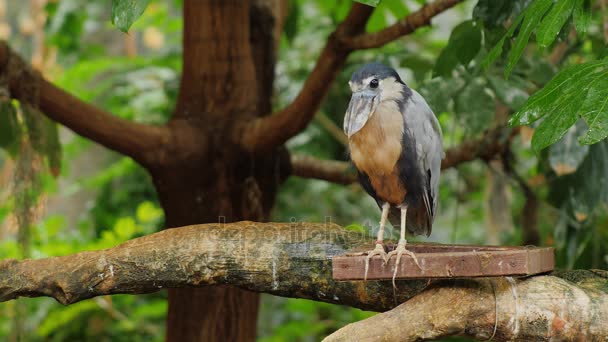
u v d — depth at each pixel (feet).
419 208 22.41
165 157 28.43
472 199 46.85
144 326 42.98
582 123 26.50
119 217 45.70
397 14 36.65
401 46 40.24
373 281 20.90
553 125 16.61
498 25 24.72
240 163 28.84
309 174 33.40
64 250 36.52
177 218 29.22
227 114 29.22
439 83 27.58
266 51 31.50
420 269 18.60
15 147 30.86
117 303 43.45
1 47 27.48
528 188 35.17
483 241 46.47
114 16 18.98
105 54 50.85
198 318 29.32
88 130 27.73
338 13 39.22
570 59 36.35
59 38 45.16
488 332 18.97
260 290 21.65
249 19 30.68
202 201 28.94
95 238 42.22
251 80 29.78
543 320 18.80
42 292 21.70
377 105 20.72
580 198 29.40
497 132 32.50
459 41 25.93
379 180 21.15
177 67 44.52
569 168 26.17
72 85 42.73
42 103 27.48
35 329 41.83
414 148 20.79
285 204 44.73
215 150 28.71
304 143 44.16
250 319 29.94
